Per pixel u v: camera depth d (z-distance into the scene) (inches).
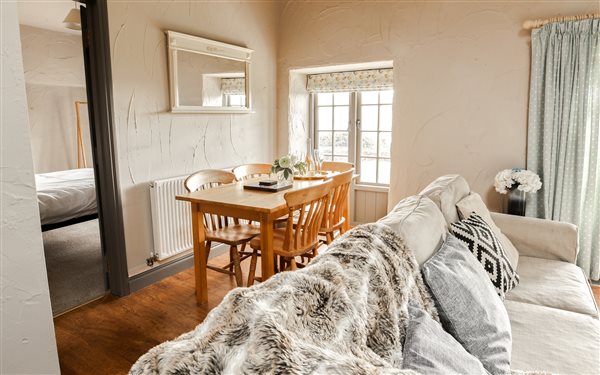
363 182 185.6
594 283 122.3
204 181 125.0
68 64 213.8
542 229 98.7
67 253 154.6
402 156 154.7
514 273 80.3
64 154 217.9
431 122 147.3
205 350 30.5
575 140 120.0
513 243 101.9
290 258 108.2
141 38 118.7
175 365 29.2
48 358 43.2
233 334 32.1
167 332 97.5
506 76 132.3
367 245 54.4
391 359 44.3
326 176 138.2
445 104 143.8
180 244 133.5
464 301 57.0
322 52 166.9
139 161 121.6
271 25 172.2
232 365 28.9
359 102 181.3
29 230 40.4
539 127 127.0
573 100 117.8
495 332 56.2
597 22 113.3
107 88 109.1
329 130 191.5
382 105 176.6
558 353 59.2
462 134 142.1
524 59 128.7
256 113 168.6
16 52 38.4
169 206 128.2
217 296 117.2
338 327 38.6
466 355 45.2
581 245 122.6
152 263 127.1
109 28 109.3
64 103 215.5
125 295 117.9
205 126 144.1
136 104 119.1
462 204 92.9
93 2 105.5
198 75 137.6
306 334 35.3
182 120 135.0
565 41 117.5
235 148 159.0
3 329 39.0
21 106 39.0
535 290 79.8
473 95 138.5
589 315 71.5
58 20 186.7
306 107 191.2
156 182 122.8
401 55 149.9
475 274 63.9
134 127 119.2
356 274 47.1
